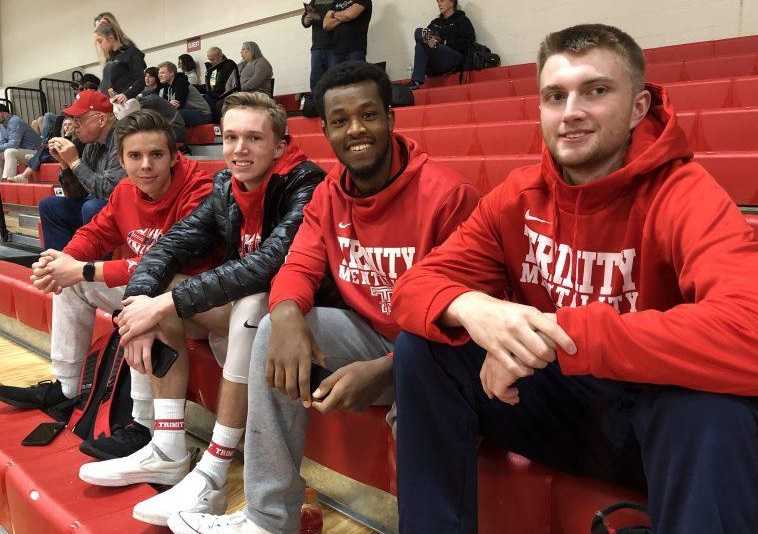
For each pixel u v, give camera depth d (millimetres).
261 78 5699
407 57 5797
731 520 647
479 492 1074
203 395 1665
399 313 945
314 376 1107
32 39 9797
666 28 4410
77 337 1817
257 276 1309
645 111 904
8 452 1531
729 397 668
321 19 4824
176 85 5359
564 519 976
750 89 2580
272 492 1107
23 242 4160
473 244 1033
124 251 2396
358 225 1244
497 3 5203
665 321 701
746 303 672
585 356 733
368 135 1160
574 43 863
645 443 734
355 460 1299
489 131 2789
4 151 5824
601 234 912
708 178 834
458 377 909
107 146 2590
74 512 1271
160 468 1349
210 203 1621
